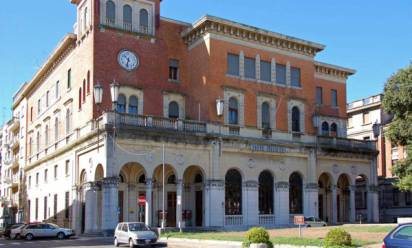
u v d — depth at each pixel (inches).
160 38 1966.0
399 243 672.4
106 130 1604.3
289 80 2096.5
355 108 2815.0
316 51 2187.5
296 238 1148.5
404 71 1471.5
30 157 2667.3
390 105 1493.6
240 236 1306.6
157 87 1923.0
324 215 2252.7
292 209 2006.6
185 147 1765.5
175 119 1764.3
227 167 1852.9
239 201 1877.5
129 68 1865.2
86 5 1900.8
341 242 945.5
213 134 1824.6
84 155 1802.4
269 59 2052.2
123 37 1871.3
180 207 1712.6
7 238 1914.4
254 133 1947.6
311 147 2069.4
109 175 1592.0
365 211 2566.4
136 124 1674.5
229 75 1926.7
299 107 2116.1
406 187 1437.0
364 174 2262.6
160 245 1296.8
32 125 2691.9
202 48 1931.6
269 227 1888.5
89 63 1825.8
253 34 1995.6
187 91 1996.8
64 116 2089.1
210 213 1785.2
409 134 1457.9
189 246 1227.9
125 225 1312.7
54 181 2143.2
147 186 1663.4
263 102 2016.5
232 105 1932.8
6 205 3228.3
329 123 2340.1
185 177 1924.2
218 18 1887.3
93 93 1760.6
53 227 1717.5
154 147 1697.8
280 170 1983.3
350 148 2198.6
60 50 2129.7
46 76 2437.3
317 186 2069.4
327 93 2372.0
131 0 1913.1
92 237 1622.8
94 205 1696.6
